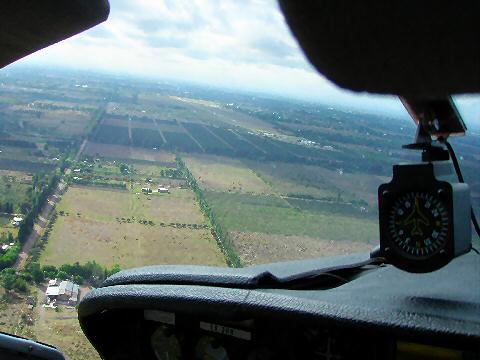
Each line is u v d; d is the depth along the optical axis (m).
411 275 0.92
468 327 0.65
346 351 0.77
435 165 0.65
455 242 0.65
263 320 0.84
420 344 0.70
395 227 0.68
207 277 0.89
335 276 0.97
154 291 0.89
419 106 0.58
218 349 0.91
